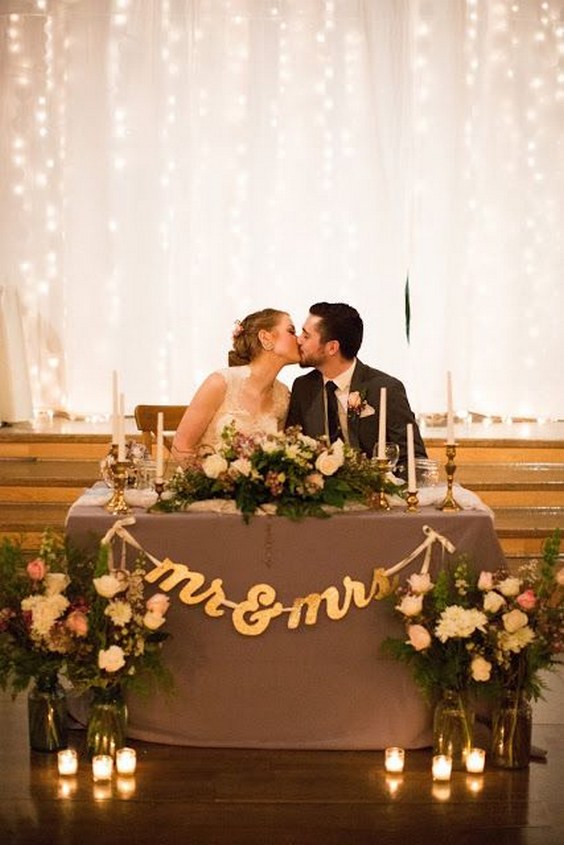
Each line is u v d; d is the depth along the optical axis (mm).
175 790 3807
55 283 8602
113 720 3975
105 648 3896
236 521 3971
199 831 3555
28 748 4137
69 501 6684
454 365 8672
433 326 8648
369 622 4043
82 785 3834
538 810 3703
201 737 4109
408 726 4090
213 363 8695
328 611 4008
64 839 3496
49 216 8562
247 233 8633
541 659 3965
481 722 4289
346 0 8445
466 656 3947
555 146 8516
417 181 8578
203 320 8688
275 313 4535
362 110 8523
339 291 8664
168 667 4059
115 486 4059
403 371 8656
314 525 3977
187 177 8531
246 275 8664
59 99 8430
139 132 8445
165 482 4230
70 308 8531
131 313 8570
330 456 3990
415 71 8469
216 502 4023
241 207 8609
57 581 3885
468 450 7234
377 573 3977
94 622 3895
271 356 4508
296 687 4074
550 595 3979
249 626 4016
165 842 3486
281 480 3943
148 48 8375
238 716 4090
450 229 8562
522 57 8461
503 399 8664
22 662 3932
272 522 3975
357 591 4004
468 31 8453
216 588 3994
